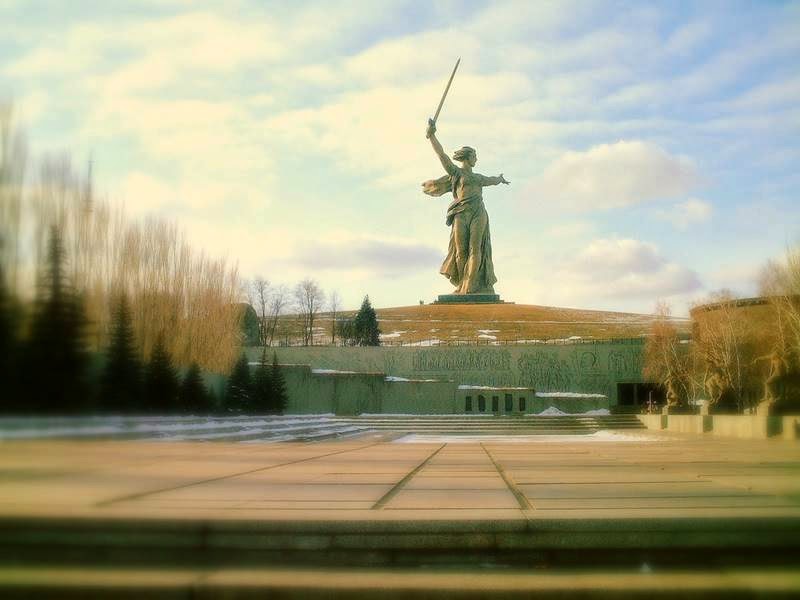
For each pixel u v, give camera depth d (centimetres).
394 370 9188
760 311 7288
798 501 1037
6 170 1911
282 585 721
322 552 831
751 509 930
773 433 4053
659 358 8606
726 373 6656
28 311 2030
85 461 1702
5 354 1961
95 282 2638
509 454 2419
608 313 16112
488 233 14350
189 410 4509
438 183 14000
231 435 3306
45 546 821
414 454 2378
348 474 1486
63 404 2175
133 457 1850
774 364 4288
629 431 5634
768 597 718
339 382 7138
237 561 816
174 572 767
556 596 719
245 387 5666
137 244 4097
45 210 2034
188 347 4994
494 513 898
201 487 1175
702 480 1373
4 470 1435
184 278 4934
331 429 4947
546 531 841
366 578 750
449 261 14525
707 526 841
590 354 9031
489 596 719
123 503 961
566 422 6266
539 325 13425
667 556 835
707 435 4844
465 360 9162
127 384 3272
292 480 1330
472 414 7031
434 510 928
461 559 831
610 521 845
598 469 1677
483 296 14412
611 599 719
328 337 14538
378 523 841
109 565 793
